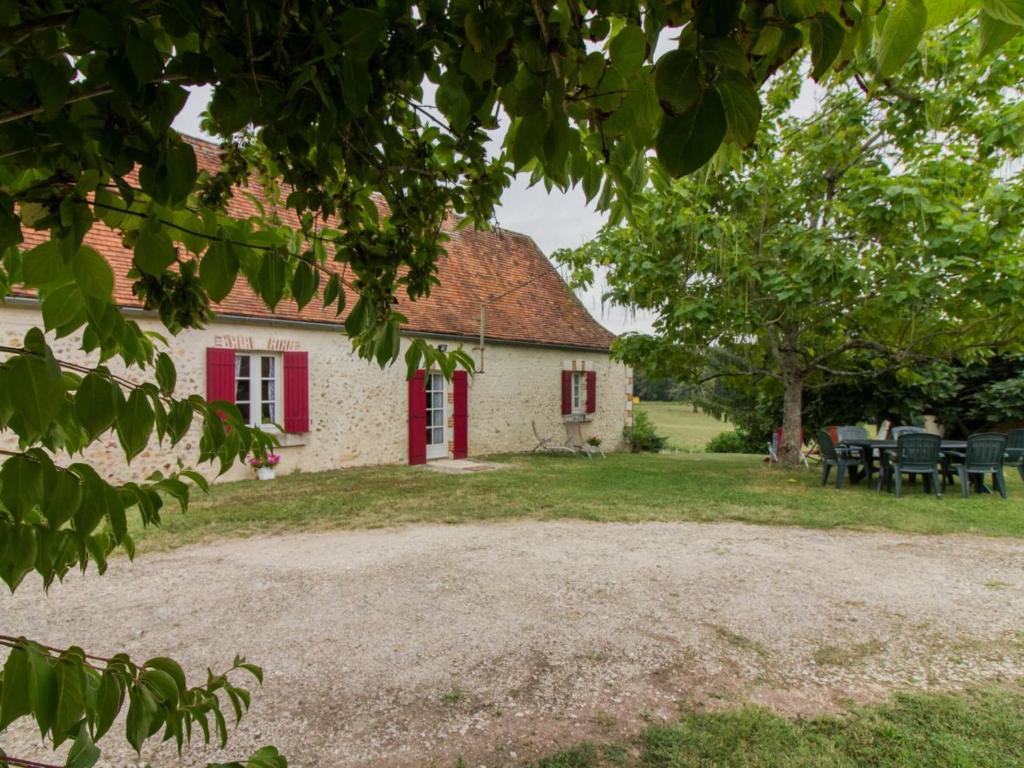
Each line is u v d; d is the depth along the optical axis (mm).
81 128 666
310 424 9766
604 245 10188
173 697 887
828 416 15062
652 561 4832
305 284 1001
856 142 8500
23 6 584
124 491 981
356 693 2719
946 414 14531
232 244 910
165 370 981
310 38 706
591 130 1047
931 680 2887
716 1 578
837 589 4191
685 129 583
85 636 3301
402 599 3924
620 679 2869
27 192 713
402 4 834
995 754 2264
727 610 3775
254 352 9094
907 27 731
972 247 7117
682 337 10000
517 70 792
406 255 1416
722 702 2666
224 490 7996
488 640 3295
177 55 706
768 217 9367
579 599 3951
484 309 12844
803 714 2561
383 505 7023
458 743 2348
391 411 11000
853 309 9164
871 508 7086
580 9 773
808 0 649
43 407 697
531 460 12266
